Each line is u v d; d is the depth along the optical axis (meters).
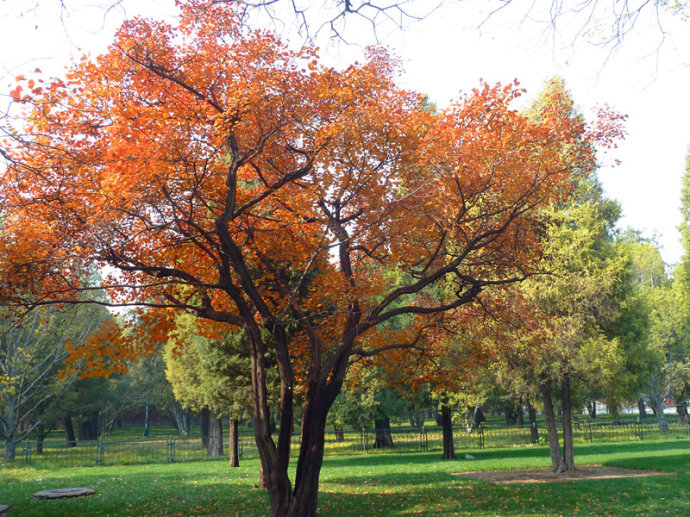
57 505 13.90
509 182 11.02
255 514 12.41
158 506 13.59
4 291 10.58
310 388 11.85
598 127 10.80
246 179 13.91
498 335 15.24
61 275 10.87
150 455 30.27
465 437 36.44
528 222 12.63
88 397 42.22
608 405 19.95
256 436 11.27
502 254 12.77
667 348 40.47
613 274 18.77
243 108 10.03
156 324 13.88
